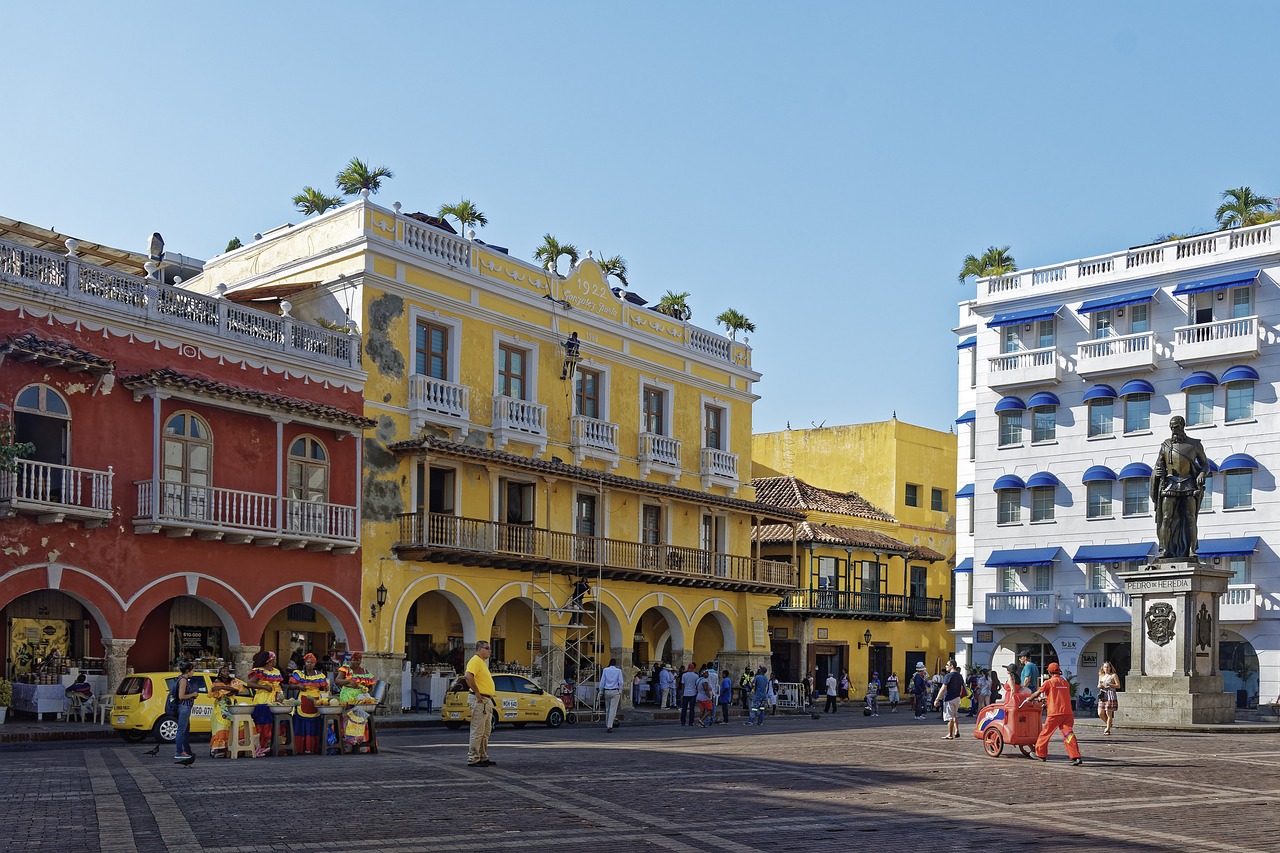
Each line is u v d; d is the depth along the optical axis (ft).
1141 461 151.84
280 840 39.29
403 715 114.32
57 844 38.06
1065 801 51.98
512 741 86.69
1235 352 144.25
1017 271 165.99
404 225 120.88
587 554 132.77
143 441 96.78
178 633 105.19
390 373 117.60
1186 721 95.81
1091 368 155.12
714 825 43.75
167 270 140.26
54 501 89.30
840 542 183.21
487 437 126.93
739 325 175.32
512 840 39.86
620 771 60.90
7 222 101.24
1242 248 146.72
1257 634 140.97
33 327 90.94
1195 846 40.86
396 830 41.42
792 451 217.97
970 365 172.55
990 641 161.68
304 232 123.65
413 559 117.50
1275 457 142.10
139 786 52.26
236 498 102.01
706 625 164.45
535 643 136.46
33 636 95.61
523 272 133.18
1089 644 155.12
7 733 80.64
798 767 64.64
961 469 173.47
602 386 141.59
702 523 153.48
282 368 108.17
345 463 112.16
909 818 46.39
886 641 195.42
